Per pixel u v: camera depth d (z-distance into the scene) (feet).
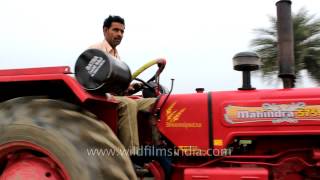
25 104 9.10
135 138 10.55
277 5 11.69
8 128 8.79
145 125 11.73
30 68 9.26
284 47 11.44
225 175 10.25
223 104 10.97
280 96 10.71
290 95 10.67
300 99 10.57
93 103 9.96
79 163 8.36
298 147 10.94
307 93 10.61
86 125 8.75
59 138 8.48
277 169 10.75
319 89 10.69
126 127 10.46
